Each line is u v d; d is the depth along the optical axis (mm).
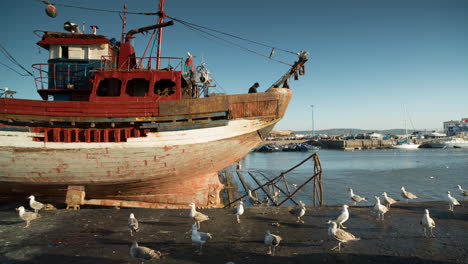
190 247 7152
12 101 10805
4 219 9836
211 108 11883
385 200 10828
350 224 8844
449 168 46531
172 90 13453
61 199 12578
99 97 11773
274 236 6605
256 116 12203
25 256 6660
